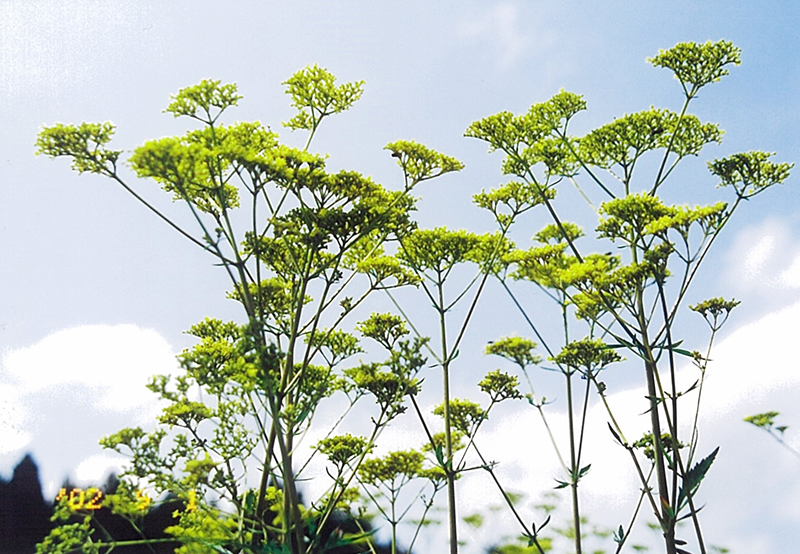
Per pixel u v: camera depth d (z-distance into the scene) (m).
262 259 0.72
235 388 0.67
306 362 0.69
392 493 0.79
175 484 0.67
